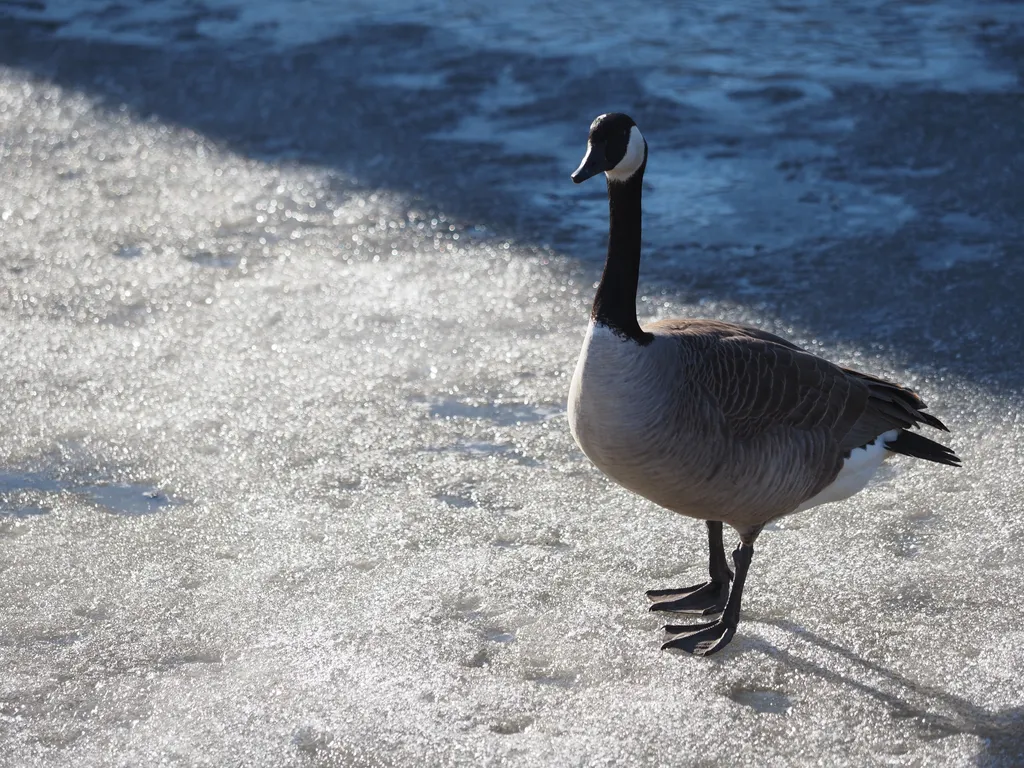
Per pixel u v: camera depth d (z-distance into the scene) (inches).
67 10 818.2
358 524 317.4
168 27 785.6
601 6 835.4
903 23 800.3
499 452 356.2
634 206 253.8
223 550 305.4
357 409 379.9
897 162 583.5
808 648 265.1
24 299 450.6
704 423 247.1
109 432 363.9
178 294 458.9
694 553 304.7
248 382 395.5
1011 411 370.0
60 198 545.0
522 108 657.0
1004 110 639.1
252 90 676.1
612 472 256.7
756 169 579.5
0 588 287.7
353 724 240.8
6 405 377.1
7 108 649.0
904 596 283.6
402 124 634.2
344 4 834.8
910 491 329.7
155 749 234.8
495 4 834.8
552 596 285.3
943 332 425.4
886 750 233.5
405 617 276.1
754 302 451.8
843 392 265.6
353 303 452.4
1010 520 312.8
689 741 235.5
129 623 275.6
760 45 754.2
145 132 623.5
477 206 542.0
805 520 317.7
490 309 448.5
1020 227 511.8
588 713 243.8
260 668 259.0
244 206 540.4
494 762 230.1
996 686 251.0
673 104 658.2
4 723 242.2
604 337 247.9
